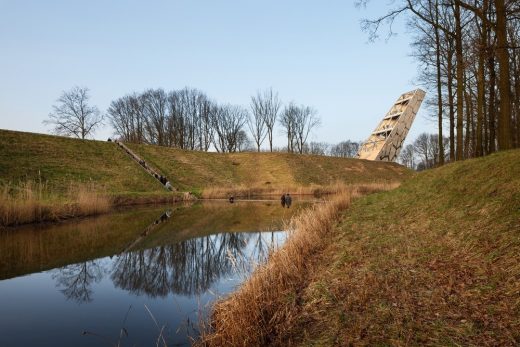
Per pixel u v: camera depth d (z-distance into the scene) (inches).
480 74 518.9
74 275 308.7
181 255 383.6
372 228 344.5
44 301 242.4
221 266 339.6
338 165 2191.2
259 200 1159.0
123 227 567.5
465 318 143.4
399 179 2187.5
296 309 186.9
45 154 1179.3
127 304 236.8
